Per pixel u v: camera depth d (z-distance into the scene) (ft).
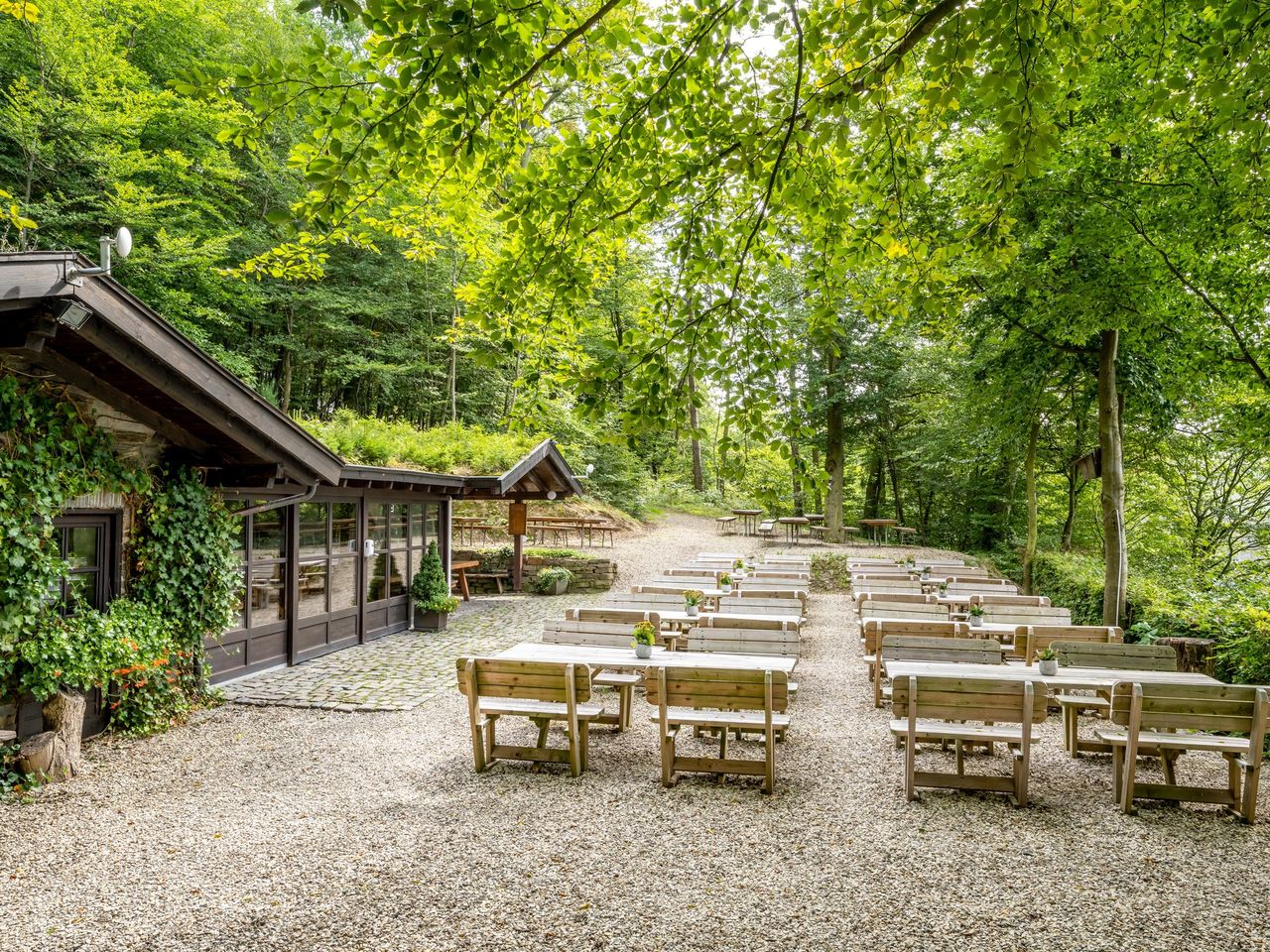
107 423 21.43
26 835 14.88
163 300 54.70
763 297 13.85
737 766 17.44
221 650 27.58
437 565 40.81
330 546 34.37
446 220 17.21
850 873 13.16
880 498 95.66
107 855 13.98
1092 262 27.02
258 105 10.30
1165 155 23.16
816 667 30.50
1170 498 48.39
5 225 48.85
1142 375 35.70
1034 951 10.79
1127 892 12.46
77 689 20.74
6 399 18.21
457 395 78.02
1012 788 16.43
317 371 79.66
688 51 12.01
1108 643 23.81
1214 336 28.73
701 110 13.47
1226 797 15.85
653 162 13.87
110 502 21.67
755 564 51.83
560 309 13.88
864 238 15.29
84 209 55.21
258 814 15.88
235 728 22.35
